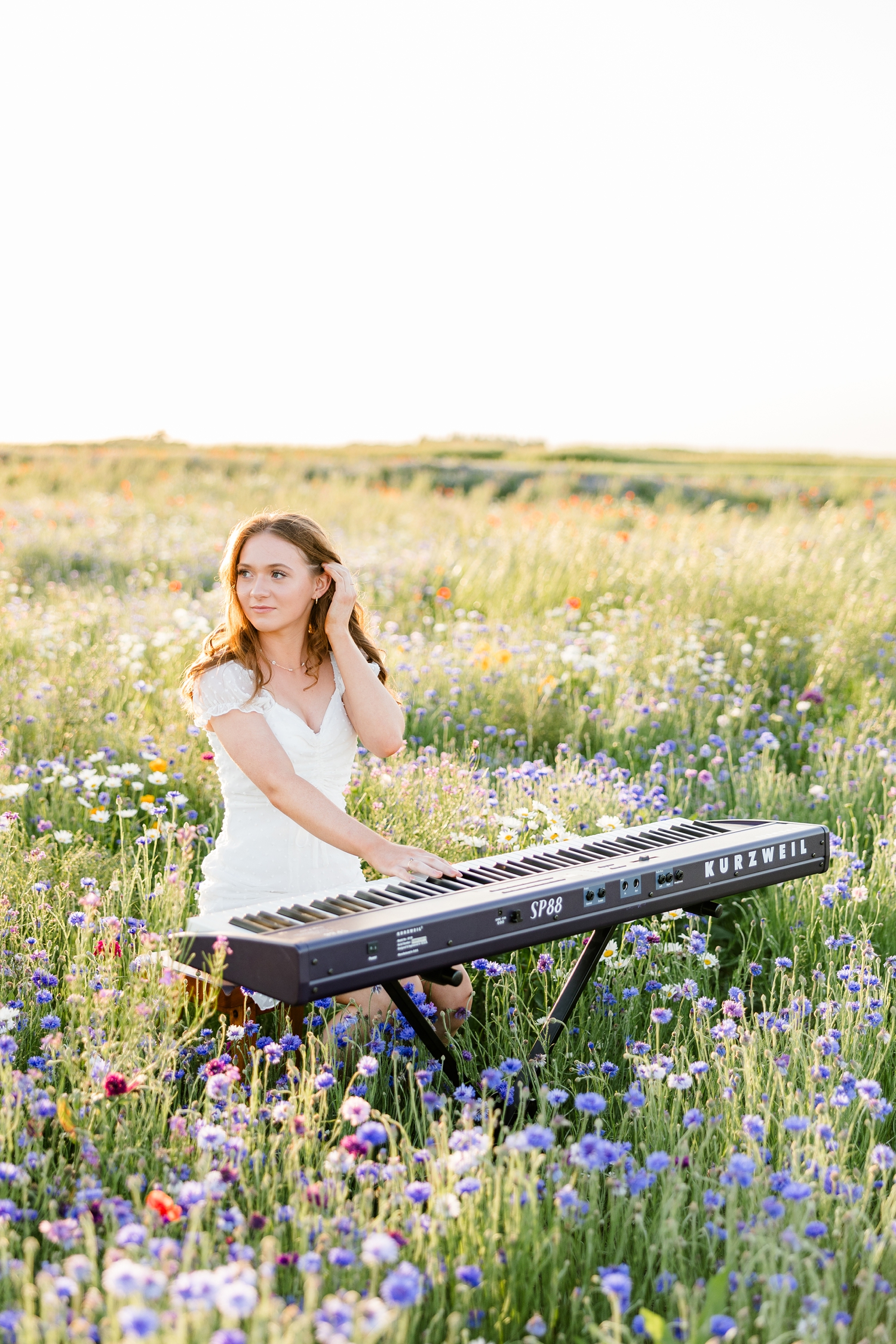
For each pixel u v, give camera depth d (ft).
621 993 10.89
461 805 14.71
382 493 74.18
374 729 11.13
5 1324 5.25
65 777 15.46
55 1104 7.71
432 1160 7.11
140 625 26.91
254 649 10.74
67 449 114.73
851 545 37.14
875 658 25.02
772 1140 8.35
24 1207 6.97
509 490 93.45
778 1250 6.31
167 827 13.08
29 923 11.13
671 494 79.92
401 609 31.50
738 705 21.58
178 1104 8.89
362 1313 5.36
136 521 55.83
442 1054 9.06
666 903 9.30
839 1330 5.96
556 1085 9.29
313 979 7.59
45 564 38.88
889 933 12.46
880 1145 7.56
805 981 11.59
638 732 20.29
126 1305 5.54
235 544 10.73
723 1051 9.27
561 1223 6.99
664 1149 8.09
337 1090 8.84
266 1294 5.50
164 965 8.66
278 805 10.26
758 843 9.95
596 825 14.83
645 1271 7.02
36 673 21.21
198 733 17.60
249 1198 7.02
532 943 8.55
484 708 21.48
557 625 28.86
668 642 25.64
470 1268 6.09
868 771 17.44
